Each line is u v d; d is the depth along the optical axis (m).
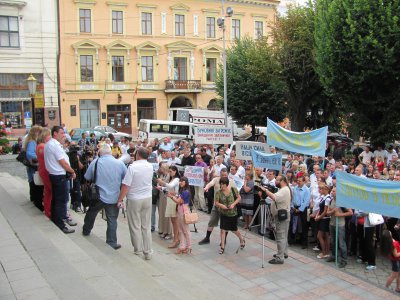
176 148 16.92
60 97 35.25
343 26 15.41
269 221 10.22
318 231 9.38
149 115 39.47
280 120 30.12
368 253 8.70
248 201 10.98
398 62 14.59
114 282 5.17
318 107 26.50
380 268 8.75
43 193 8.78
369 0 14.82
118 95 37.59
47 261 5.67
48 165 7.47
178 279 6.97
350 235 9.48
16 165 20.08
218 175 12.59
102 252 6.76
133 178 7.26
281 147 12.62
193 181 12.22
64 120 35.59
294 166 12.40
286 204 8.66
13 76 33.34
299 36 22.50
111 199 7.32
